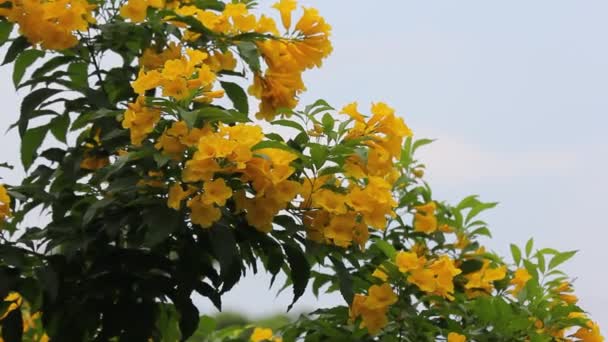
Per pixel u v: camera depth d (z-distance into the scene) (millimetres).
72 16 4777
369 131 4629
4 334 4824
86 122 5031
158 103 4242
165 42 5098
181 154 4199
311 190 4562
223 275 4270
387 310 4902
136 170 4605
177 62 4266
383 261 4949
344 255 4734
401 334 5227
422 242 6477
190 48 4723
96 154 5051
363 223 4672
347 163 4574
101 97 4922
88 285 4668
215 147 4016
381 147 4582
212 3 5410
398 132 4582
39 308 4949
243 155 4070
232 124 4914
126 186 4320
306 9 5098
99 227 4777
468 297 6215
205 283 4773
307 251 4547
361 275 5391
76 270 4770
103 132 4863
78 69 5332
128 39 5137
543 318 5848
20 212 5105
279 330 5652
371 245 5488
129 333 4660
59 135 5355
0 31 5090
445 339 5426
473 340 5512
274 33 5168
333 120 4598
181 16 4938
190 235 4613
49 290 4465
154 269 4910
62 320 4773
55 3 4742
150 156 4422
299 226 4520
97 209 4570
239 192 4316
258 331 6109
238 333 6430
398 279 4953
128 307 4699
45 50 5160
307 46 5137
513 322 5375
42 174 5211
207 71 4285
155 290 4684
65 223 4824
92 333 4895
